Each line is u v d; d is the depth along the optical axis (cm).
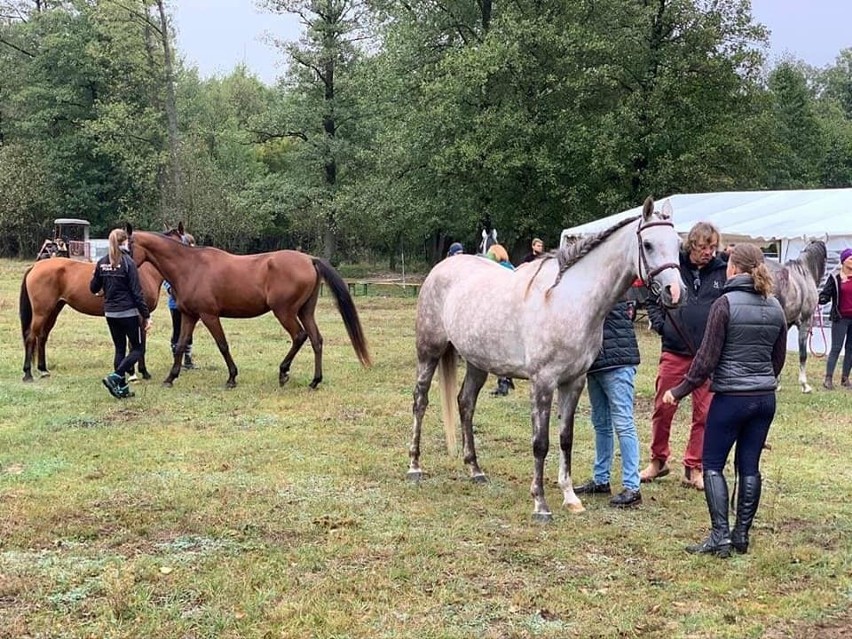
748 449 433
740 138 2258
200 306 902
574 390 500
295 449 654
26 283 933
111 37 3475
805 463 631
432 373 592
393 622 347
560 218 2361
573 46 2131
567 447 511
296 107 3067
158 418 759
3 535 446
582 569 413
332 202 2820
